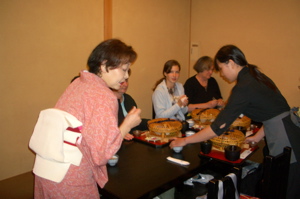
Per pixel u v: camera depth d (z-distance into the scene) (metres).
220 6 3.33
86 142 0.88
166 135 1.73
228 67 1.42
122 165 1.32
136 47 3.01
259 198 1.35
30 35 2.08
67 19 2.31
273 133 1.36
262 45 3.02
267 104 1.34
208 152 1.45
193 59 3.72
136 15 2.95
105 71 0.96
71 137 0.92
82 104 0.92
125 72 0.99
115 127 0.87
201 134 1.41
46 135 0.94
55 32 2.23
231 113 1.34
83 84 0.96
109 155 0.85
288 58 2.84
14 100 2.05
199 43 3.62
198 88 2.96
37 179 1.01
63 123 0.91
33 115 2.18
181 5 3.55
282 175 1.13
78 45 2.42
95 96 0.91
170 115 2.21
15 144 2.11
